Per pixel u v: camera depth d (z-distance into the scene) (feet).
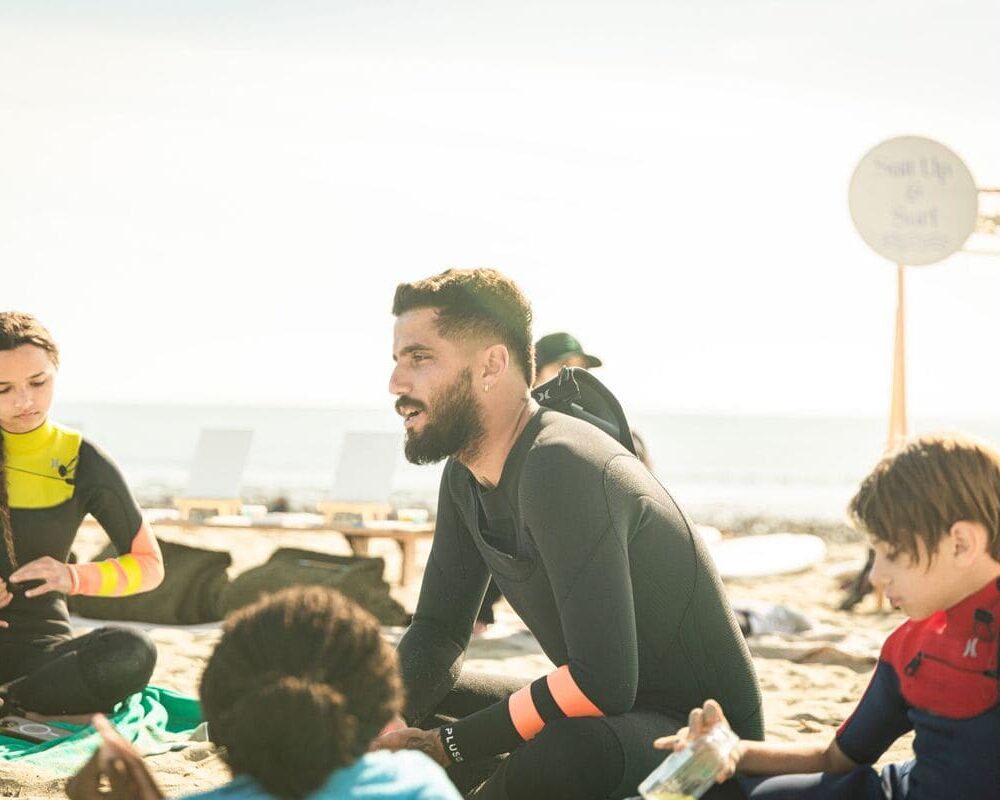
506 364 10.19
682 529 10.12
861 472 172.14
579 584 9.50
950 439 7.86
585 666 9.43
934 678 8.02
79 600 24.54
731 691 10.34
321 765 6.13
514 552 10.48
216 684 6.34
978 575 7.84
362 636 6.42
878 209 29.04
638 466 10.16
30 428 14.58
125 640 14.80
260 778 6.16
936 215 29.04
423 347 10.09
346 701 6.26
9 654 14.76
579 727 9.46
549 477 9.68
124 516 15.08
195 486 31.12
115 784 7.23
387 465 30.60
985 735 7.80
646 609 9.99
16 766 12.60
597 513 9.57
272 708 6.05
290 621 6.38
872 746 8.65
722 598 10.36
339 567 25.59
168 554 24.66
